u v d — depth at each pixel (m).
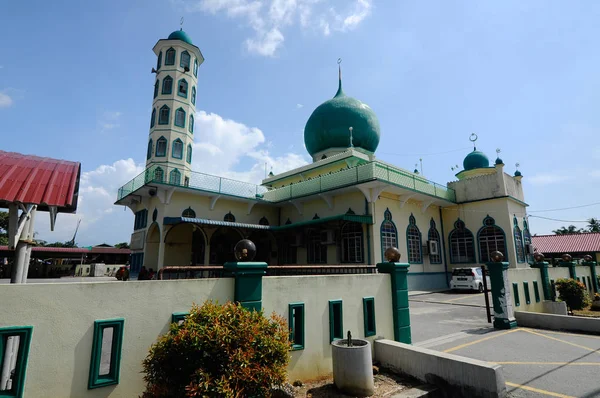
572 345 7.49
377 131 24.58
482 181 21.81
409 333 6.82
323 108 24.72
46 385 3.41
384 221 18.17
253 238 22.09
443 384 4.99
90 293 3.79
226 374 3.49
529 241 22.84
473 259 21.39
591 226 51.53
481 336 8.38
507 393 4.97
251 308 4.74
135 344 3.98
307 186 20.31
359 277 6.30
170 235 18.86
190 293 4.43
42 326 3.47
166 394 3.48
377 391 4.93
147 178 18.17
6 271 26.27
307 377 5.25
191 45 25.55
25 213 4.55
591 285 16.36
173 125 23.52
